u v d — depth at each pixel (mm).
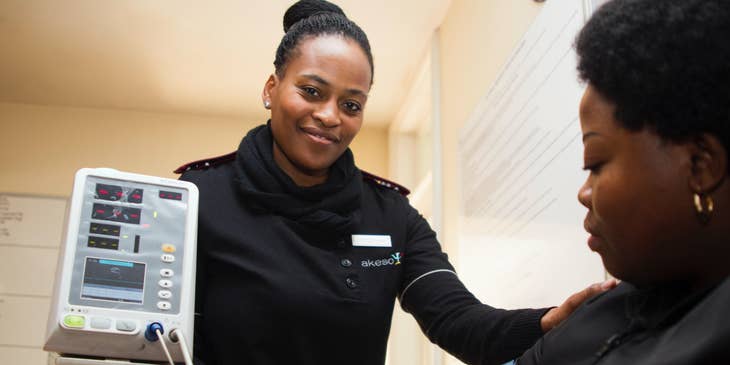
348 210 1270
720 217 601
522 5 1890
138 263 1074
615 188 642
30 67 3219
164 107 3590
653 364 557
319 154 1228
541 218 1643
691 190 605
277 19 2832
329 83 1215
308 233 1224
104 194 1103
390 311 1254
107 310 1028
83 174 1102
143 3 2744
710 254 617
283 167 1274
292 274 1173
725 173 593
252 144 1284
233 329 1154
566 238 1489
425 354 3254
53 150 3525
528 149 1755
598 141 658
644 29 628
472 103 2357
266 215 1223
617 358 633
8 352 3221
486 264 2092
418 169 3541
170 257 1094
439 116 2812
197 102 3535
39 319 3283
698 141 601
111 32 2936
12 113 3549
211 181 1266
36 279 3336
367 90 1268
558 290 1525
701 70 592
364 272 1238
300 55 1245
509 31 1991
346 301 1183
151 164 3557
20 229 3391
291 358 1161
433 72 2871
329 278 1185
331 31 1262
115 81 3342
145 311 1046
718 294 556
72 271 1038
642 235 635
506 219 1911
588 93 679
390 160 3652
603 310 726
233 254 1193
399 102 3475
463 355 1140
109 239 1074
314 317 1160
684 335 556
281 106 1232
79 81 3344
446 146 2707
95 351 1021
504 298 1910
